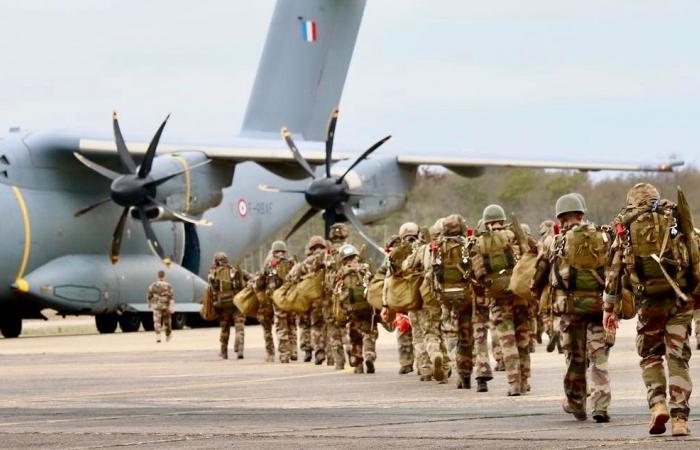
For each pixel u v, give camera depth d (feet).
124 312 276.41
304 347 166.71
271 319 167.02
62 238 261.44
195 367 156.35
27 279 255.50
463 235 109.09
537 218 366.63
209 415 89.92
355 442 70.18
